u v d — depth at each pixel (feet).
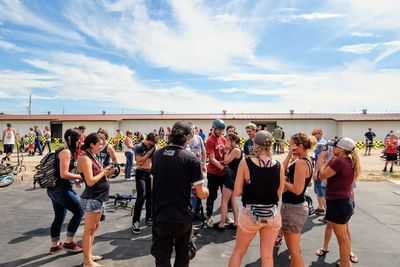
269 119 105.50
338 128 105.40
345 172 12.19
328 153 19.04
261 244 10.84
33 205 23.82
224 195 18.19
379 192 29.91
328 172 12.30
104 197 13.19
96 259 14.03
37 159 56.18
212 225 18.95
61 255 14.52
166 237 10.23
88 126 108.17
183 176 10.12
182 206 10.11
